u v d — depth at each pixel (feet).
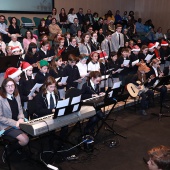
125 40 25.16
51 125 8.43
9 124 9.02
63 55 16.87
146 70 15.66
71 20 29.84
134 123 13.91
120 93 12.46
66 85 14.26
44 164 9.48
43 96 10.20
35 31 26.45
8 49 17.06
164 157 4.22
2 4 26.91
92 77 11.89
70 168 9.55
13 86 9.23
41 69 13.03
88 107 9.82
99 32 27.07
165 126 13.64
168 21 38.91
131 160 10.19
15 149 9.14
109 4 38.14
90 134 11.87
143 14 41.81
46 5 30.40
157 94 18.65
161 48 22.79
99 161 10.08
